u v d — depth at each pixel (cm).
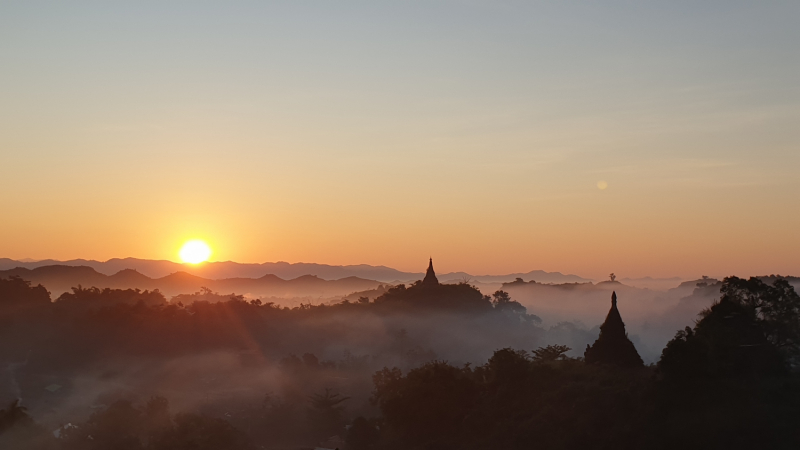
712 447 7831
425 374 11225
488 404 10319
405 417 10494
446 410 10338
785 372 9006
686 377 8419
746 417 7988
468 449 9431
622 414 8781
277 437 14025
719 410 8150
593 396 9281
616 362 10538
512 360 10706
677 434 8025
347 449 10919
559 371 10506
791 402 8250
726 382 8412
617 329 10700
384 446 10481
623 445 8269
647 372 9906
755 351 8875
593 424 8775
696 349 8500
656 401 8538
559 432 8894
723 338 8800
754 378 8700
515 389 10325
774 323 9338
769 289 9556
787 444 7631
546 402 9675
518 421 9531
